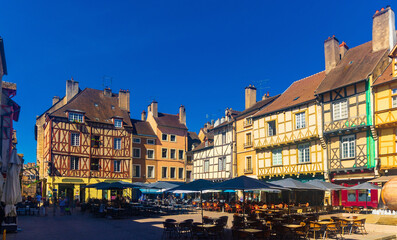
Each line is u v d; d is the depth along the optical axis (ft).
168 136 134.41
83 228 47.14
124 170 118.52
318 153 74.69
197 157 124.88
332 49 81.66
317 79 85.81
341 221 41.06
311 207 62.75
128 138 121.29
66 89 120.78
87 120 112.06
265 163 88.84
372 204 64.80
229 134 106.52
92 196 110.11
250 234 34.17
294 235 38.40
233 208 71.72
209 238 36.96
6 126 66.59
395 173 61.11
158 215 67.51
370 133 64.90
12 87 73.05
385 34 71.10
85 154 110.52
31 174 137.69
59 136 105.91
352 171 67.77
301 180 79.05
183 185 44.70
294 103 81.46
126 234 41.29
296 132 79.41
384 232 43.73
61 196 97.86
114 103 127.44
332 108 71.77
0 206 40.37
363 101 65.87
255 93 110.11
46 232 43.11
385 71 66.49
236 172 101.24
